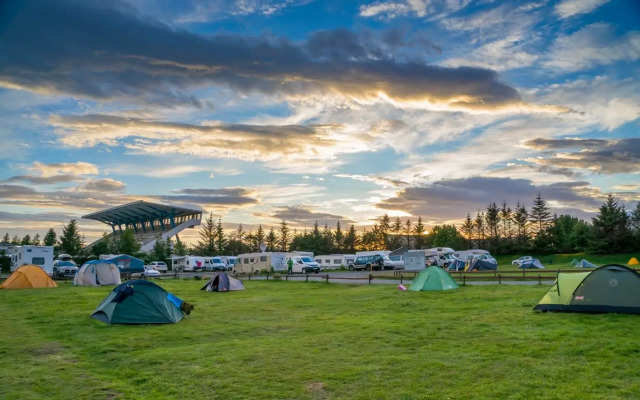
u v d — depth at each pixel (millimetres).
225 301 23906
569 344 11758
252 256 56688
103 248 81812
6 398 8789
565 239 95438
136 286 17438
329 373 10008
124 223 129500
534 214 104750
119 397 8867
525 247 97812
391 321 16094
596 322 14242
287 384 9383
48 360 11688
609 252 81000
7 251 66750
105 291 31656
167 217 112125
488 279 32312
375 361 10859
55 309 21422
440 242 113812
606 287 15602
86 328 16047
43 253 51156
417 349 11930
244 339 13922
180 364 10977
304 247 112938
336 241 122000
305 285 34094
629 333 12664
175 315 17391
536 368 9906
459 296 22641
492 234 110062
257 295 27062
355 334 14008
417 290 26109
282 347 12508
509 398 8281
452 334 13555
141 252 83438
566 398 8180
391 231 122500
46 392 9164
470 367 10117
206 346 12836
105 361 11570
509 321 15164
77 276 38969
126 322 16703
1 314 20000
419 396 8500
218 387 9320
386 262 56875
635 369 9633
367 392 8781
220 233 105250
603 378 9211
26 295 28594
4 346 13289
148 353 12164
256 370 10359
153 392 9102
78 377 10164
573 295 15992
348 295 25281
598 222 82875
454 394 8547
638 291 15125
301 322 16688
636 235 80188
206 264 69250
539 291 23312
